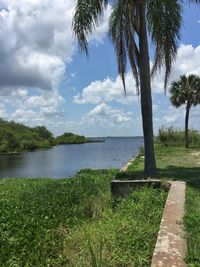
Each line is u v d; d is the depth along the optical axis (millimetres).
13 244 7039
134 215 7621
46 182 16281
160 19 14375
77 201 10781
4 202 11305
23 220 8641
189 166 17859
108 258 5684
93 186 12789
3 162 46469
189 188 10062
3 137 81500
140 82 14648
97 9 14109
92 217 9172
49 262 6305
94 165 31703
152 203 8367
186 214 6719
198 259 4645
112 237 6316
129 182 10062
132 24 14633
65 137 132375
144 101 14586
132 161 21125
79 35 14156
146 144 14555
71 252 6480
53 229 8023
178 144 39125
